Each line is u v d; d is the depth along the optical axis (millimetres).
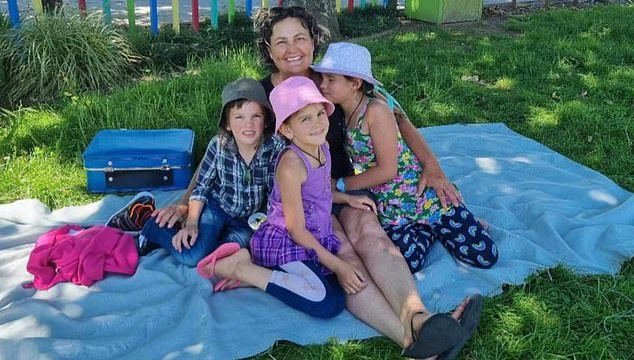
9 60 3646
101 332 1768
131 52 4055
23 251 2107
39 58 3557
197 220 2086
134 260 2021
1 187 2600
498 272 1991
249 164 2074
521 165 2777
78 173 2754
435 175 2117
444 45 4719
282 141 2055
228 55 3994
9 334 1701
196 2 4734
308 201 1899
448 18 5473
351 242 1980
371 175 2027
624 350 1734
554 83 3896
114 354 1689
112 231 2072
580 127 3260
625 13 5656
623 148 3053
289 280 1823
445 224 2086
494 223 2328
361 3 5750
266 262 1926
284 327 1770
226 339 1722
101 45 3820
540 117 3410
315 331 1752
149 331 1780
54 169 2756
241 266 1892
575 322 1826
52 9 4289
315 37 2135
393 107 2135
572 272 2027
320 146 1893
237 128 1985
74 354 1654
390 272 1787
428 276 1966
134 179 2596
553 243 2164
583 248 2148
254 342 1707
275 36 2076
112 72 3809
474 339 1745
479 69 4152
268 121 2041
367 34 5109
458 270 2035
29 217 2365
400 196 2084
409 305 1671
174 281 1964
